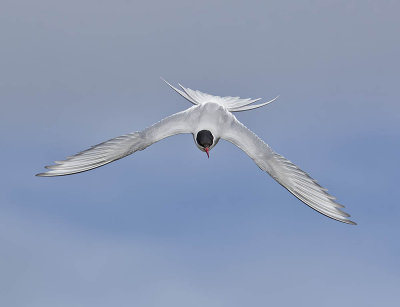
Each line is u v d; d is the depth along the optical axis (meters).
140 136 13.21
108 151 12.87
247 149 13.20
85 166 12.57
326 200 12.08
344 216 11.81
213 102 14.09
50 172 12.36
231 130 13.55
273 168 12.77
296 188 12.43
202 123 13.55
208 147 13.31
